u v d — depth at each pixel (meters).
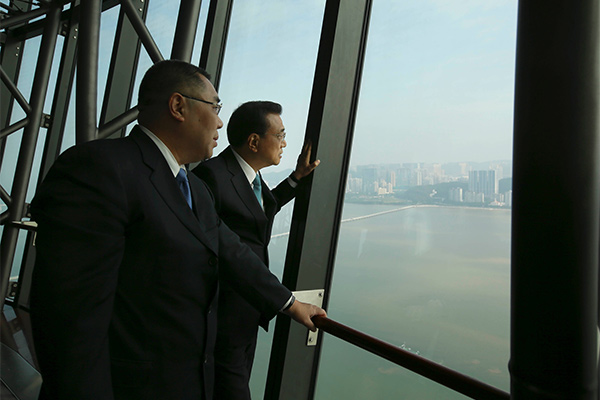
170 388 1.06
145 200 1.01
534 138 0.60
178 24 2.55
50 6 4.65
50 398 0.90
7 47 5.47
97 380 0.92
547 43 0.59
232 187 1.63
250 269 1.35
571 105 0.58
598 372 0.62
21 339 3.76
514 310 0.64
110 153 0.99
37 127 4.58
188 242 1.06
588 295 0.60
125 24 4.06
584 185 0.59
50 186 0.93
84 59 2.48
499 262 1.46
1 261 4.39
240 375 1.67
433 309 1.66
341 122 1.98
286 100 2.28
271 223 1.82
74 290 0.89
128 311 1.02
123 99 4.09
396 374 1.77
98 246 0.92
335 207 2.02
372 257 1.88
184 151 1.15
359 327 1.92
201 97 1.12
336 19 1.91
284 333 1.98
